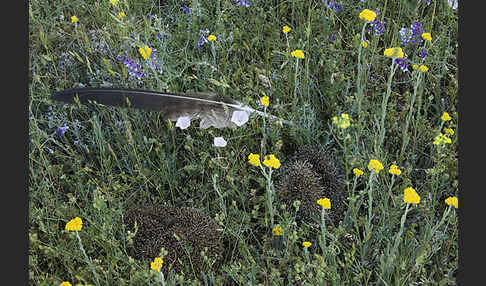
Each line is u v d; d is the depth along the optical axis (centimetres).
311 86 151
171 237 123
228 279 124
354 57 157
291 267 123
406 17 162
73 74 157
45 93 151
